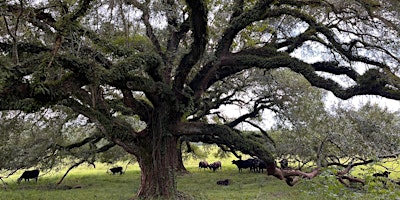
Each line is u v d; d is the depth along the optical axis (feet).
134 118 61.57
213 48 45.21
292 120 53.78
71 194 53.21
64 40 30.83
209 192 50.29
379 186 23.59
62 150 56.54
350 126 42.91
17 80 23.77
